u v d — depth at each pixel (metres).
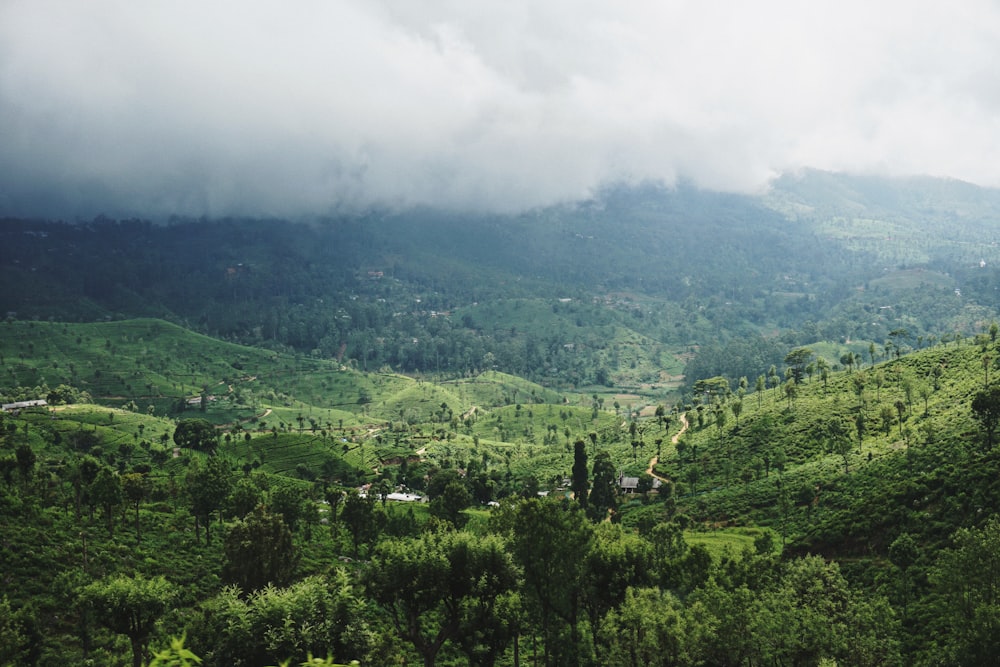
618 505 164.50
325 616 49.94
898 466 129.12
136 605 62.44
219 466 117.75
